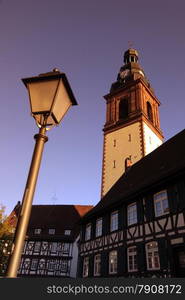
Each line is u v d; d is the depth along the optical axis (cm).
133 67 4231
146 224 1407
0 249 2058
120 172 2953
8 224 2214
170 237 1224
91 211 2098
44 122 303
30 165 274
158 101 4038
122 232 1580
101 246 1750
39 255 3131
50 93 318
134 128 3238
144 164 2055
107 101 3994
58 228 3447
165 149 1920
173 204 1270
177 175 1280
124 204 1661
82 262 1938
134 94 3638
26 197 250
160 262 1229
